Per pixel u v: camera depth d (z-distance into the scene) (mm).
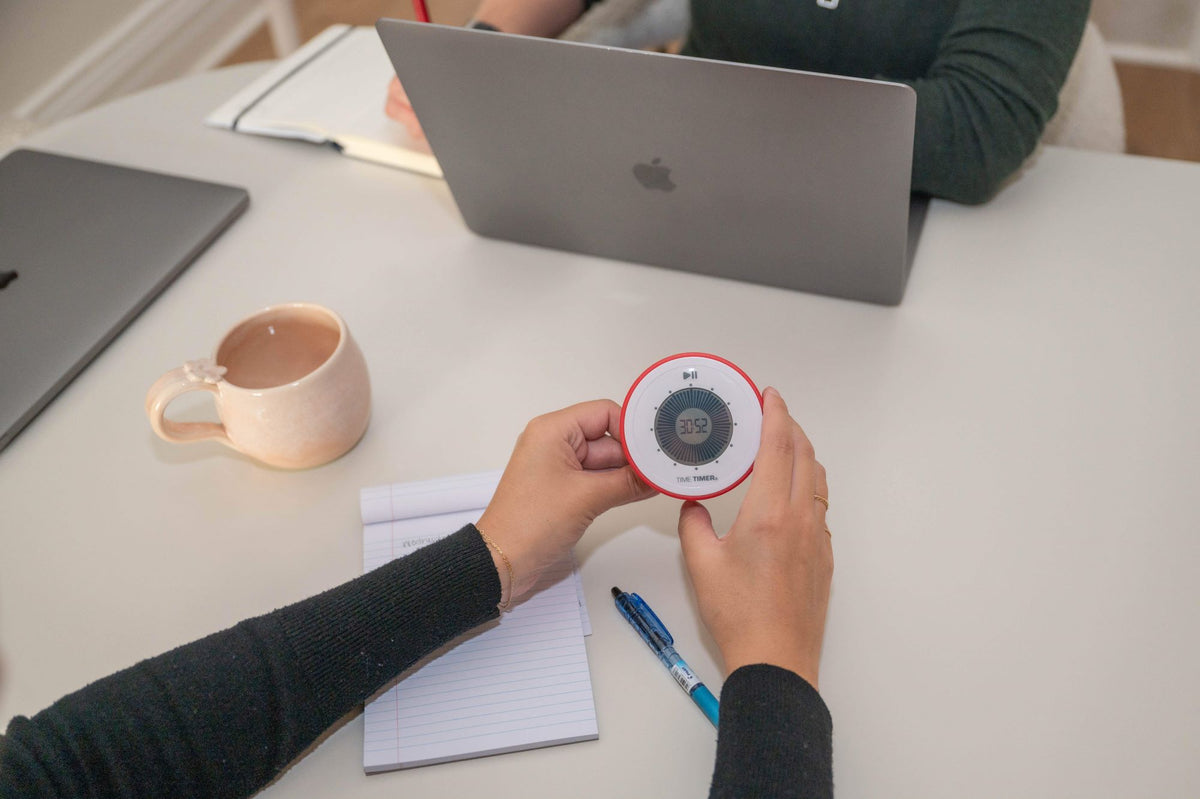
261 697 630
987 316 917
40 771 590
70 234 1064
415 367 923
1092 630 684
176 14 2742
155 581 765
